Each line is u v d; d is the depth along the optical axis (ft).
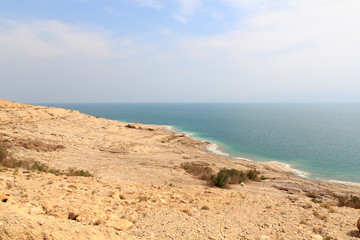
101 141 141.59
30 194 33.14
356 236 31.60
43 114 166.30
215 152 164.96
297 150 181.68
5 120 134.62
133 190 49.90
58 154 97.04
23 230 17.46
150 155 123.44
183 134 235.20
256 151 175.94
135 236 24.98
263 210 44.73
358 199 62.95
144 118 501.97
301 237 30.12
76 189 42.19
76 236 19.70
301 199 65.21
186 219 33.22
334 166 136.36
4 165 60.90
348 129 320.91
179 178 81.61
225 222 34.50
